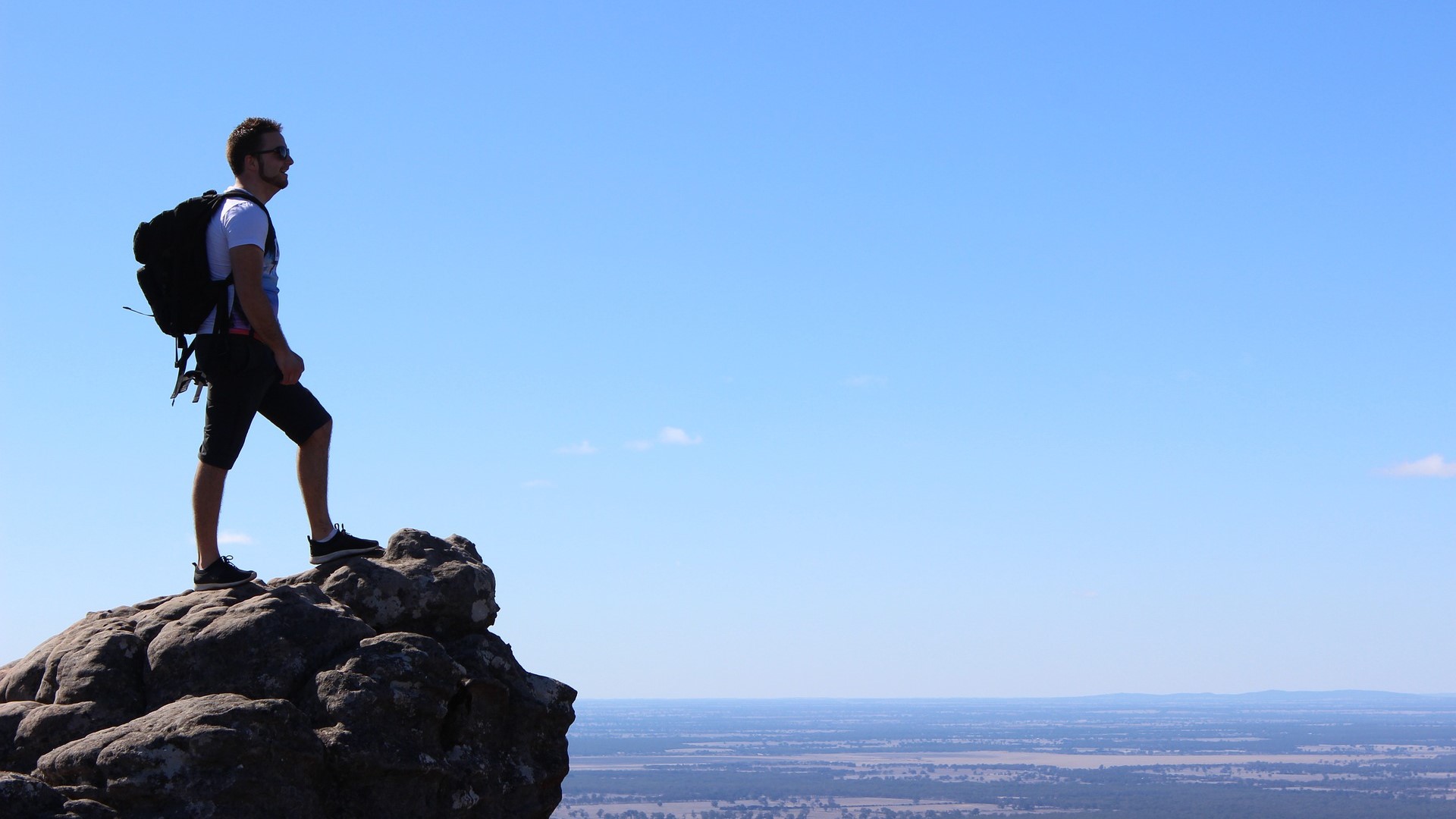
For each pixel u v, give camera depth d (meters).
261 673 6.96
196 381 7.73
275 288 7.81
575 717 8.16
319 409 8.28
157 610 7.51
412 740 6.94
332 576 8.03
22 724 6.69
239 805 6.13
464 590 8.05
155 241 7.44
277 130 7.88
